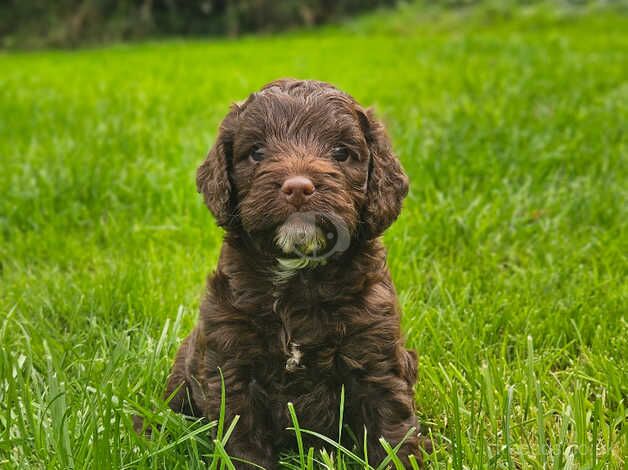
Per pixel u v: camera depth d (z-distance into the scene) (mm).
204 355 601
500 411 636
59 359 723
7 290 909
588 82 1881
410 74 2254
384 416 587
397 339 592
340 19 5812
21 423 602
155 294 849
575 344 776
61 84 2467
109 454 554
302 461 551
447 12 4895
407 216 1024
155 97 2018
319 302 580
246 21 5867
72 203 1143
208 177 616
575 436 603
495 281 880
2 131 1682
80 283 899
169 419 601
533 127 1408
